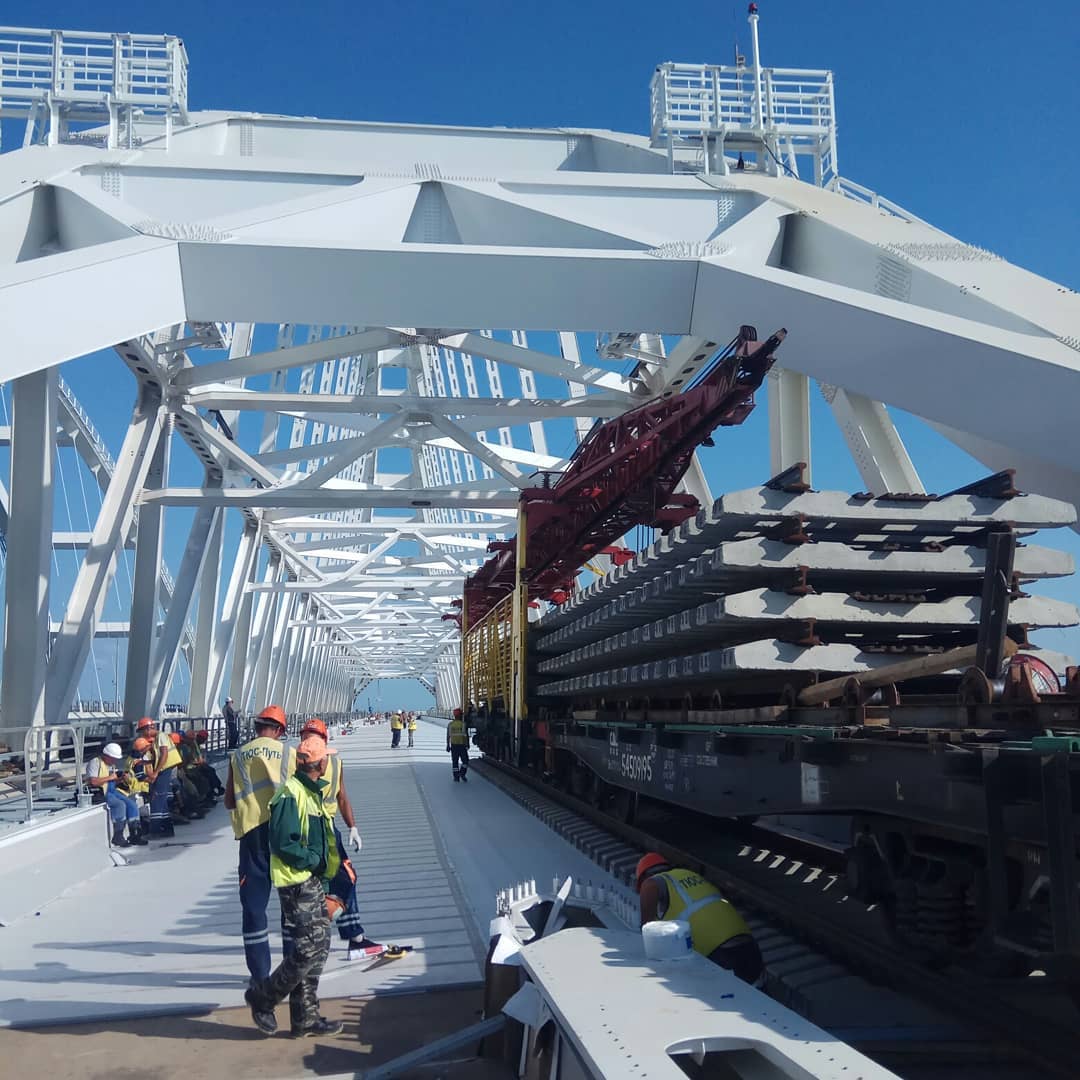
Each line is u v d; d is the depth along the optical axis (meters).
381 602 70.12
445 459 48.31
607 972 4.10
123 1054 5.18
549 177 13.59
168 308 11.78
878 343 11.25
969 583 6.69
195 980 6.45
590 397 23.16
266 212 12.19
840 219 13.41
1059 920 3.40
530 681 16.70
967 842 4.71
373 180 13.24
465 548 55.19
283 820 5.41
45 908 8.90
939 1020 4.98
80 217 12.27
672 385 20.44
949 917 5.06
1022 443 11.15
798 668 6.19
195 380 20.95
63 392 25.55
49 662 18.72
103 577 19.36
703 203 13.78
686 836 10.77
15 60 14.50
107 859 11.08
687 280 12.24
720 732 6.89
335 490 21.97
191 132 15.67
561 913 5.80
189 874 10.55
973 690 4.52
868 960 5.71
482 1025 4.89
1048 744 3.53
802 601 6.21
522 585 17.16
